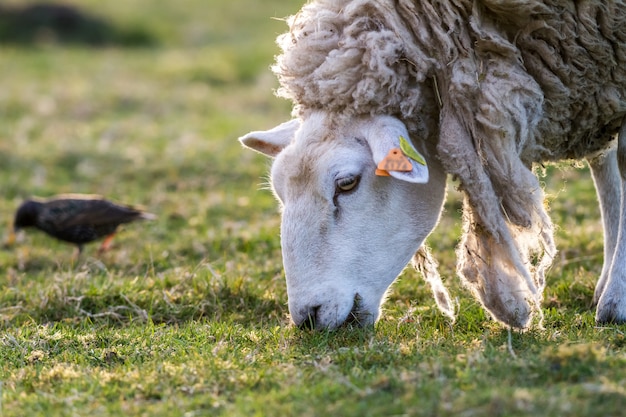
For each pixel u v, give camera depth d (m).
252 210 16.91
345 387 7.11
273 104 30.23
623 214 8.92
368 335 8.50
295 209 8.38
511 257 8.65
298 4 55.56
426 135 8.62
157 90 32.88
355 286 8.34
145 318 10.94
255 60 37.66
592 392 6.54
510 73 8.38
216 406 7.06
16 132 25.70
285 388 7.25
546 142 9.06
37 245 16.62
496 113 8.28
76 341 9.53
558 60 8.56
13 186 19.94
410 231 8.56
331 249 8.30
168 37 47.16
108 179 20.31
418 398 6.65
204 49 42.72
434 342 8.47
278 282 11.84
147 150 22.64
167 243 14.97
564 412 6.20
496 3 8.31
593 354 7.26
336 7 8.67
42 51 41.97
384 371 7.57
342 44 8.43
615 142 9.80
